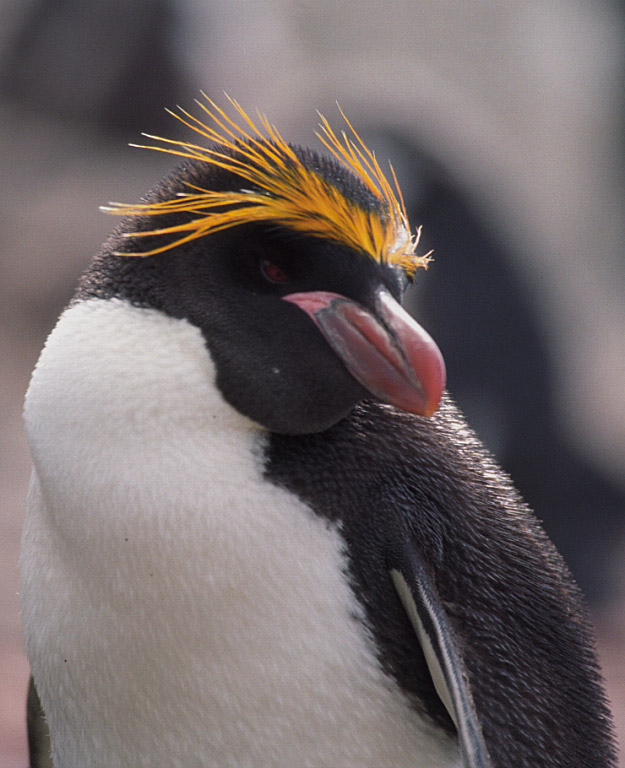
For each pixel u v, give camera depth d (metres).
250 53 20.31
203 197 4.48
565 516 13.10
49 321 19.86
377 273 4.49
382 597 4.62
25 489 14.27
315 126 13.12
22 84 20.33
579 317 20.91
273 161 4.55
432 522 4.68
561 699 4.77
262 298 4.47
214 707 4.68
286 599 4.55
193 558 4.51
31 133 20.94
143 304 4.58
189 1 19.23
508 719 4.62
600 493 13.16
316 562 4.56
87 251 20.67
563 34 29.98
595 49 26.89
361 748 4.70
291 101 14.27
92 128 20.50
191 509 4.50
